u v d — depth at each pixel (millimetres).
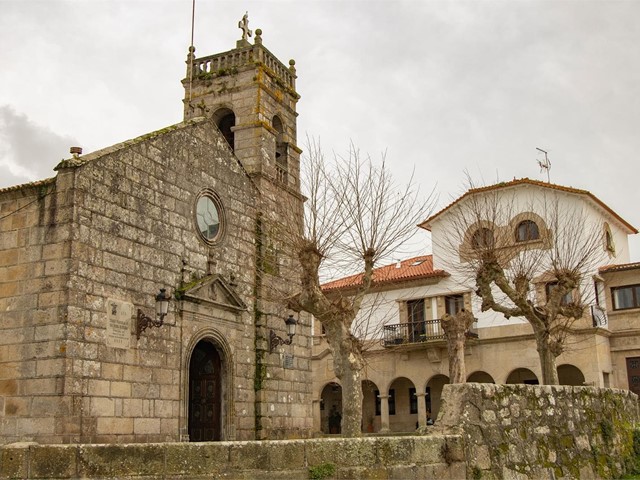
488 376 41250
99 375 19141
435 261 42562
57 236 18938
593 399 15953
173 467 8734
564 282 23969
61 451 8453
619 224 43094
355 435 18250
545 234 32656
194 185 24859
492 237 26219
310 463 9727
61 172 19344
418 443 10797
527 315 22844
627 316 37781
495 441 12102
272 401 27609
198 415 25797
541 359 23156
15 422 18156
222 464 9008
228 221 26828
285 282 29391
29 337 18562
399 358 42250
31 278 18953
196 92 32344
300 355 30172
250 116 30812
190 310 23469
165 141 23516
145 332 21234
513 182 38156
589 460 14680
